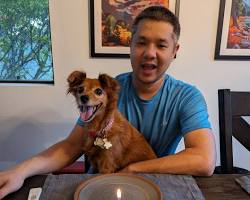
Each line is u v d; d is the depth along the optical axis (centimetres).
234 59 189
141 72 107
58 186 76
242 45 186
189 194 73
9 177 77
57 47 186
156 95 112
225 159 109
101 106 96
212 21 182
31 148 207
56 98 196
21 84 197
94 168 102
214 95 197
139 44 104
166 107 111
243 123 114
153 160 88
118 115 103
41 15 194
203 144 92
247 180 81
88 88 96
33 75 206
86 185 71
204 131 97
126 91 118
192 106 104
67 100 196
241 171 137
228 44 185
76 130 108
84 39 184
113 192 68
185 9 179
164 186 76
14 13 195
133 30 107
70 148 103
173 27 103
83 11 179
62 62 188
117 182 73
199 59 189
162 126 111
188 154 88
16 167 83
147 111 113
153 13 101
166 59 105
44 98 196
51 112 198
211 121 201
